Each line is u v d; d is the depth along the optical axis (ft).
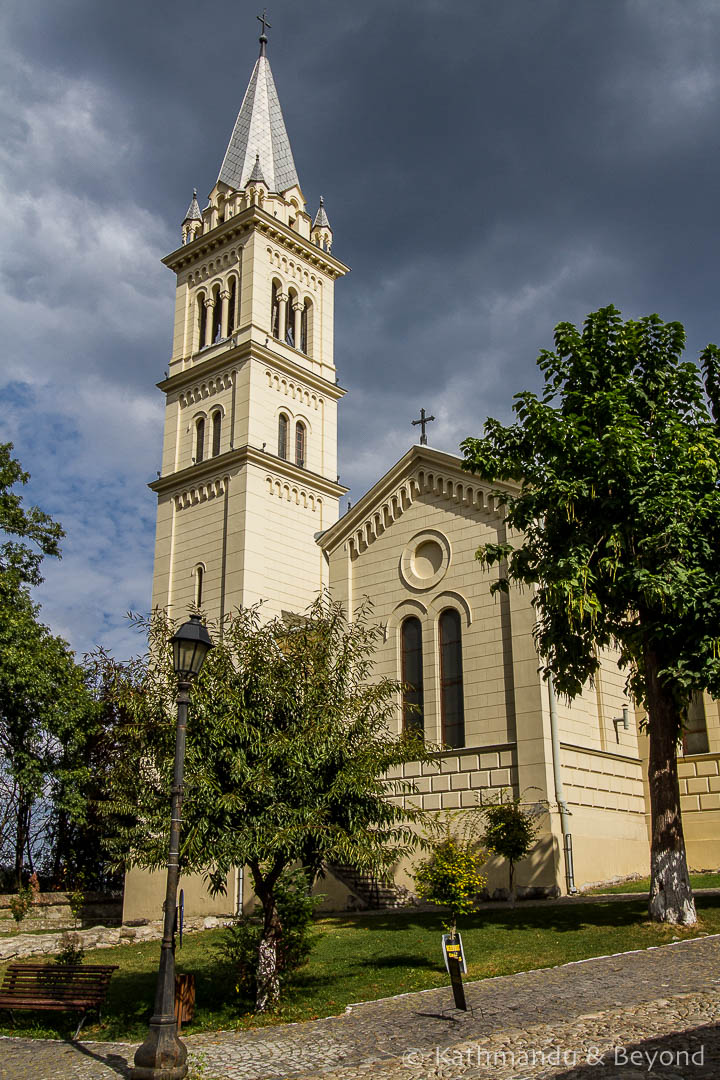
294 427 152.97
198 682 62.03
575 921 78.38
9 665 130.62
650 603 69.36
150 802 60.13
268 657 65.26
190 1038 52.85
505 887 98.53
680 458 73.72
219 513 143.33
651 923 71.77
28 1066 50.24
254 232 155.94
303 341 163.32
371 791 63.00
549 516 79.15
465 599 112.98
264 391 148.87
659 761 75.00
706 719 115.65
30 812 148.15
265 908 60.64
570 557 72.79
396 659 118.01
